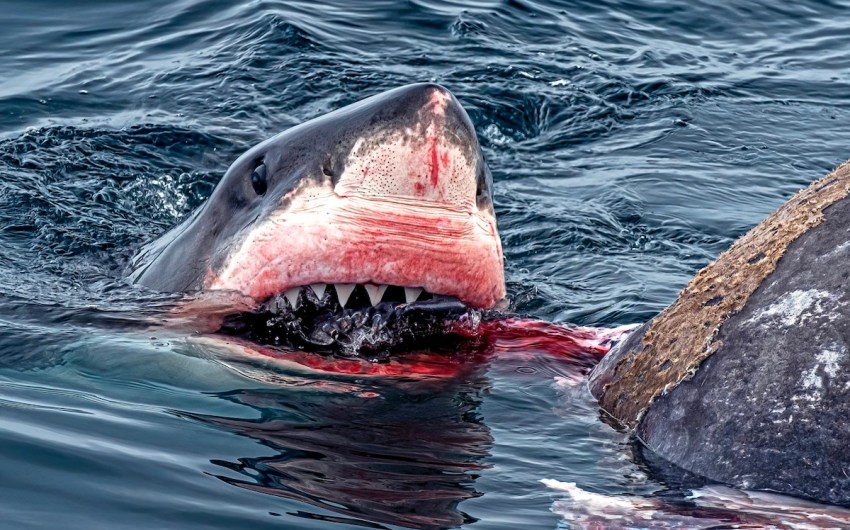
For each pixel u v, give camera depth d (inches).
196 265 403.5
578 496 282.4
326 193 357.1
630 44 892.6
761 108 786.2
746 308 293.4
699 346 299.9
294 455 305.6
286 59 791.7
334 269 355.3
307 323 381.4
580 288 514.0
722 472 277.3
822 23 975.0
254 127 708.0
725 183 661.9
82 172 634.2
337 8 892.6
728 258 316.5
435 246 351.6
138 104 737.0
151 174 642.2
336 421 331.6
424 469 299.9
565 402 348.8
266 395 349.1
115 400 342.0
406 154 343.9
